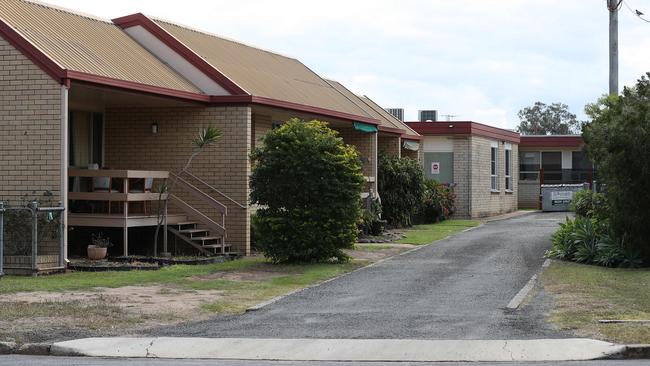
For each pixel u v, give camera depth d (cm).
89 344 1046
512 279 1598
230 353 1012
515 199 4209
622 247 1819
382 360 973
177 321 1202
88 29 2086
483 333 1084
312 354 1002
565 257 1931
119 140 2216
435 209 3262
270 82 2416
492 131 3838
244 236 2097
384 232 2706
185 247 2048
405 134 3228
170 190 2030
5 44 1745
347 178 1872
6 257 1691
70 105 2102
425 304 1323
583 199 2189
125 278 1611
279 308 1302
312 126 1867
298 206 1856
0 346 1040
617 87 2252
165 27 2300
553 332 1080
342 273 1722
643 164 1764
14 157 1755
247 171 2103
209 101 2100
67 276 1648
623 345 980
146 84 1898
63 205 1725
